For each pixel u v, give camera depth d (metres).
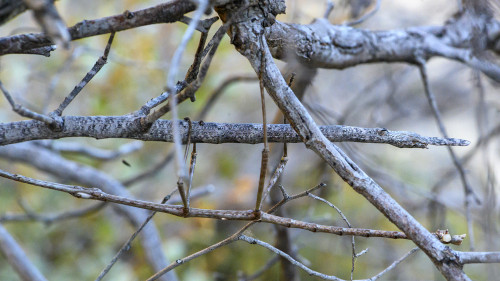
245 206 6.42
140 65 5.96
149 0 6.59
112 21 1.81
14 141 2.04
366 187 1.81
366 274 5.59
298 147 6.86
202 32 1.90
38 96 6.13
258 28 1.85
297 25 2.88
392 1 5.86
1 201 6.38
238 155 7.46
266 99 7.35
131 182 5.15
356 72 6.81
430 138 2.06
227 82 4.98
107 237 6.48
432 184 6.48
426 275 5.81
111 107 6.30
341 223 5.50
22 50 1.85
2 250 4.27
